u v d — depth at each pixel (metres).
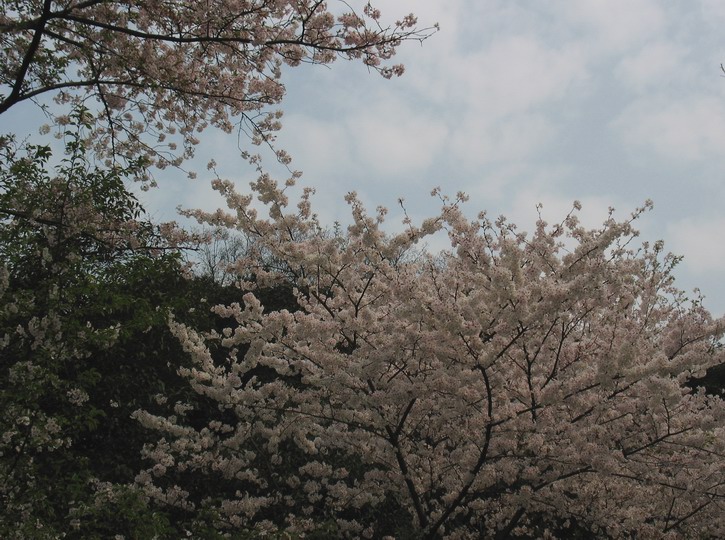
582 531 8.99
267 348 7.39
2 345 5.94
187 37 7.83
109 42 7.87
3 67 7.94
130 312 9.86
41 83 8.16
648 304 8.95
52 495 6.68
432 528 7.32
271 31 7.97
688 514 8.05
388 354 6.51
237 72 8.55
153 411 10.46
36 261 6.64
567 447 6.78
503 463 7.00
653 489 7.93
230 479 8.60
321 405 7.90
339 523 8.07
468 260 6.76
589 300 7.20
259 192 7.28
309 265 7.25
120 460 9.83
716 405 7.19
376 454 7.78
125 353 10.31
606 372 6.26
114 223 8.41
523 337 6.51
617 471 7.04
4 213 6.68
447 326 6.09
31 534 5.43
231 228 7.44
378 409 7.21
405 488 7.89
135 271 8.00
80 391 6.37
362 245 7.10
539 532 8.95
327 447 8.94
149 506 8.19
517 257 6.31
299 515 9.04
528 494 7.05
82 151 6.93
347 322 6.85
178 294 10.65
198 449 7.76
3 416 5.50
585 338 7.38
